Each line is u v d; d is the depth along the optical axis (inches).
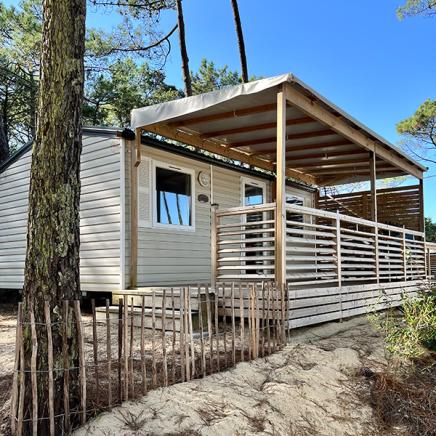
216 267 230.5
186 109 238.4
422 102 736.3
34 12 575.8
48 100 114.4
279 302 194.2
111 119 705.6
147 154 290.5
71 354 110.0
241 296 169.8
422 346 202.7
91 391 125.0
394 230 324.2
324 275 237.3
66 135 114.7
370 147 297.6
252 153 357.1
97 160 286.7
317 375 161.9
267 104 239.1
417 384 172.2
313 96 220.4
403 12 574.2
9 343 198.5
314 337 211.9
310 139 304.7
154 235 292.4
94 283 282.4
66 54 116.5
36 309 108.0
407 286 330.3
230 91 220.8
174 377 138.3
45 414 105.3
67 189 113.8
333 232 261.1
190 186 323.9
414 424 150.5
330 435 132.3
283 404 136.6
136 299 246.7
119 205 273.4
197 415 118.3
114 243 274.4
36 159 113.4
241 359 165.2
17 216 360.2
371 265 289.9
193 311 211.8
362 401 155.9
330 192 959.0
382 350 198.5
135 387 130.5
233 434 115.1
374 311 265.0
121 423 110.1
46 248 110.0
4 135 516.4
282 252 203.5
